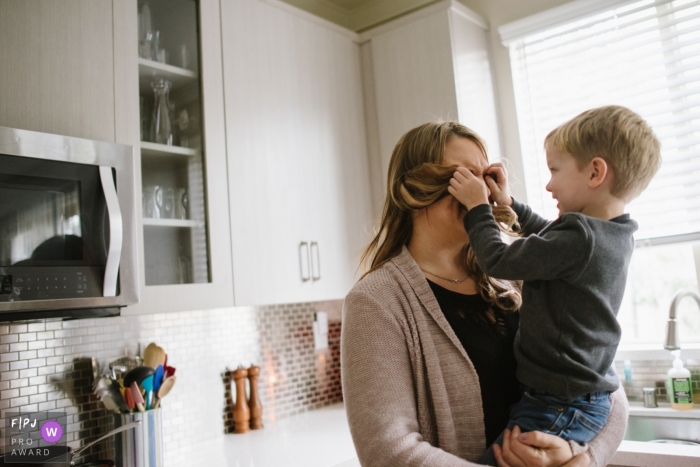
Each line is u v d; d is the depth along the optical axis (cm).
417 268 107
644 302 238
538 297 107
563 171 118
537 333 106
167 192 185
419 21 246
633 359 226
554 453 95
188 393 223
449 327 102
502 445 98
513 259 103
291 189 222
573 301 105
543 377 104
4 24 153
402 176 115
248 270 202
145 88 184
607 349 108
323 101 242
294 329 268
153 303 175
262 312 255
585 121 116
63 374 190
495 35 264
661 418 209
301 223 224
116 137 173
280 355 260
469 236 106
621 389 118
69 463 166
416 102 246
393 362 98
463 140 116
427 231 112
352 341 100
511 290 120
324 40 247
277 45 226
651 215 230
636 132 111
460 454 97
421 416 99
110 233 158
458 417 99
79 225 154
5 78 151
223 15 207
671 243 224
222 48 205
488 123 253
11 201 142
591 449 101
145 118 182
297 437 220
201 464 194
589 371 103
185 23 197
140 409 182
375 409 93
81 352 195
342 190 244
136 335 210
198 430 224
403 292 104
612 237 108
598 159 112
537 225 132
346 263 240
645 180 114
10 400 178
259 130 213
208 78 199
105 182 160
